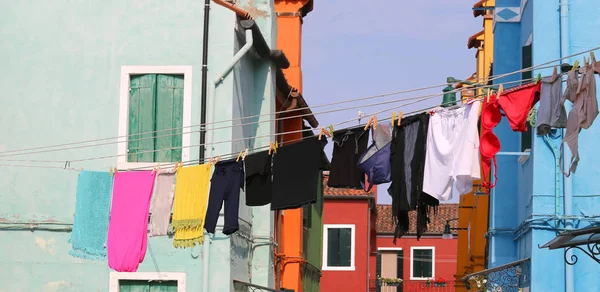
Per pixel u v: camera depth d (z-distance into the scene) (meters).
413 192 14.18
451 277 57.69
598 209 19.61
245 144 22.64
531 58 20.91
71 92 21.42
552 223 19.72
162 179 17.84
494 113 13.46
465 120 13.76
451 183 13.89
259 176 16.36
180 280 20.62
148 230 20.77
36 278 20.97
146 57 21.36
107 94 21.33
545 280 19.64
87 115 21.31
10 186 21.30
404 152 14.31
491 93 13.55
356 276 45.72
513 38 23.66
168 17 21.41
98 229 18.38
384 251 58.56
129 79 21.39
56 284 20.89
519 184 22.38
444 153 13.84
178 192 17.45
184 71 21.20
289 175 15.62
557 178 19.78
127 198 18.02
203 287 20.47
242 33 22.00
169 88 21.25
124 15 21.52
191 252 20.70
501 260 22.95
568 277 19.47
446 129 13.95
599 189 19.66
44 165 21.30
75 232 18.41
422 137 14.12
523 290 21.20
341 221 46.19
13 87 21.56
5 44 21.69
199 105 21.08
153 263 20.73
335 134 14.89
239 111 21.97
